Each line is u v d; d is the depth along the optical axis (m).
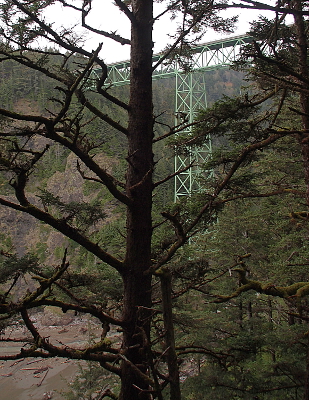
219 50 29.38
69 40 3.84
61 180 54.66
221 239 13.49
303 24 4.44
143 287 3.48
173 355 2.21
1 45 3.73
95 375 12.30
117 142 48.88
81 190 51.84
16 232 50.69
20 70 67.62
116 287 4.33
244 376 7.88
